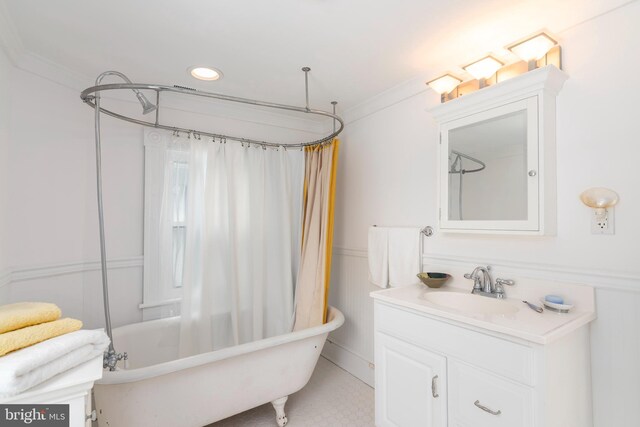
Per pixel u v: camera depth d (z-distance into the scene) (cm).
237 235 242
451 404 133
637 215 122
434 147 199
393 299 158
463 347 129
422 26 152
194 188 226
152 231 220
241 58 181
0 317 76
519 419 111
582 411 126
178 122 236
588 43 135
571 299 138
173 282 226
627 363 124
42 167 179
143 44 165
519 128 146
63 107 189
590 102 134
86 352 84
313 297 241
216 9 138
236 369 171
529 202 140
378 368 169
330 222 241
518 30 155
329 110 267
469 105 163
